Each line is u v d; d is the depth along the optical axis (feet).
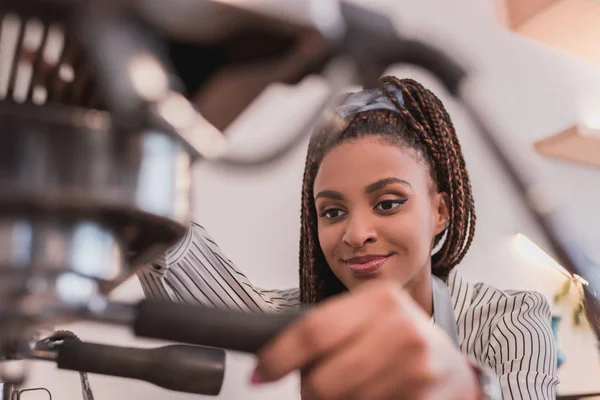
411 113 2.48
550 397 2.29
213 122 0.61
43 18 0.52
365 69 0.59
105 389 3.29
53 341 0.89
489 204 4.09
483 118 0.76
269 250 3.70
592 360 4.20
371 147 2.28
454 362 0.72
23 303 0.57
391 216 2.27
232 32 0.54
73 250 0.59
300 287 2.85
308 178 2.56
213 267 2.40
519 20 2.82
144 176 0.59
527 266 4.25
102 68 0.51
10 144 0.55
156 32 0.52
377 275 2.28
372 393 0.67
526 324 2.58
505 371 2.41
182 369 0.83
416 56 0.61
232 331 0.73
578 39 2.78
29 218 0.57
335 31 0.55
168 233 0.64
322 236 2.39
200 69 0.57
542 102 4.08
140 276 2.23
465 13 3.35
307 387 0.69
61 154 0.56
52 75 0.62
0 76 0.63
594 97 4.13
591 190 4.13
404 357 0.67
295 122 0.71
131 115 0.54
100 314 0.68
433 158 2.47
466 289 2.87
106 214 0.59
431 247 2.58
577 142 3.75
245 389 3.48
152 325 0.72
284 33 0.54
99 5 0.50
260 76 0.58
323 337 0.68
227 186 3.62
